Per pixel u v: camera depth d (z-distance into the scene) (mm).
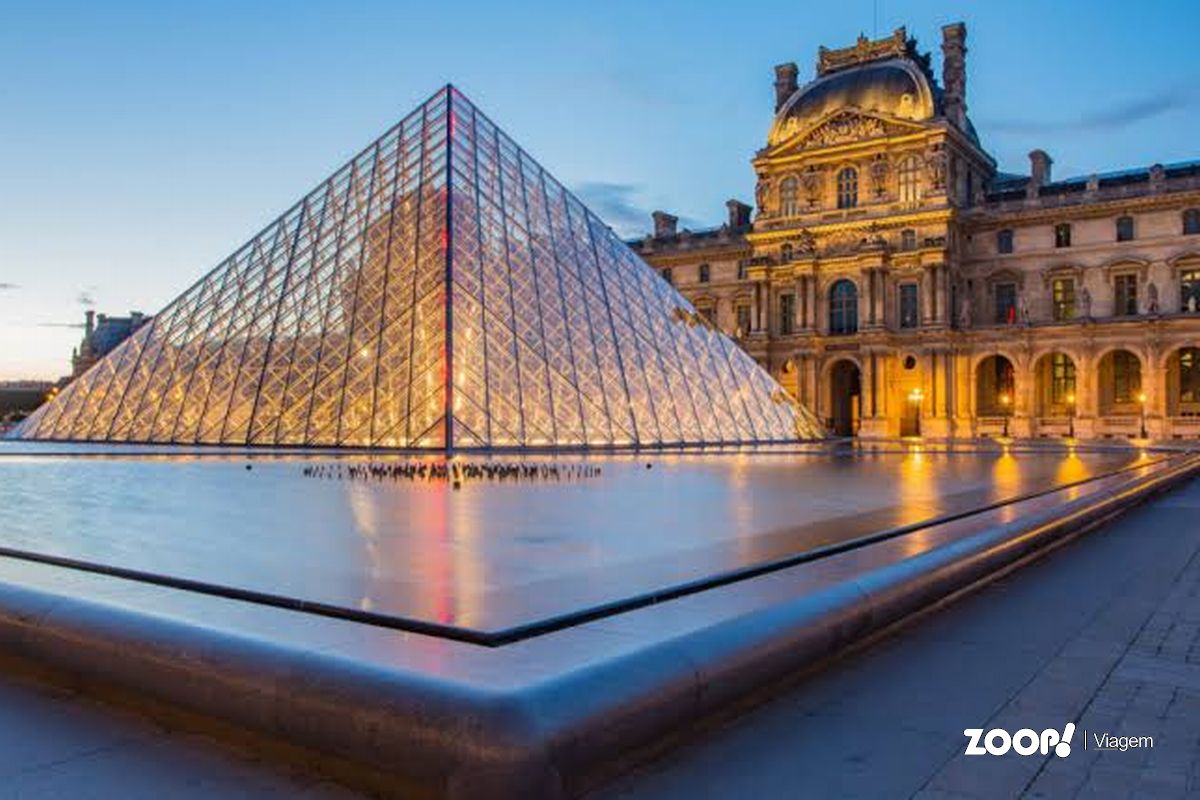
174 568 15602
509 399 55094
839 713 10164
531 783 7371
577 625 10844
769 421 72938
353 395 56188
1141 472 38500
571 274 64312
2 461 47281
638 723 8359
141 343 68188
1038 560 20031
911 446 79250
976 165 124562
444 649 9289
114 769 8633
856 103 118188
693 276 137500
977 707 10352
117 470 40969
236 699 8945
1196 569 18984
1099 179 113500
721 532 20344
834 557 14969
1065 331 107875
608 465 44938
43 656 10750
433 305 56344
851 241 118125
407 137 66125
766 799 8109
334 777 8523
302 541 19312
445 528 21594
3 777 8422
